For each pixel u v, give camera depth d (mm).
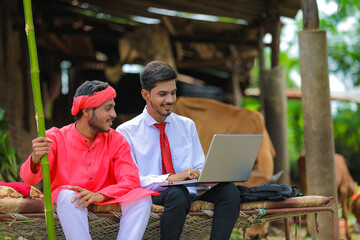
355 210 6477
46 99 9617
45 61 9344
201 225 3396
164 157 3602
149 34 8062
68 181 3156
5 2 7074
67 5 8109
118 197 3098
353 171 13945
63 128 3268
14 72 7297
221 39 8914
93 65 10539
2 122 5840
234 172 3311
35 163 2922
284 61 18141
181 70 11875
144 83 3512
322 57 4812
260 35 7953
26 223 3072
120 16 8328
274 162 6977
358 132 14320
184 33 8797
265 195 3465
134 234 3043
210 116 5766
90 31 8367
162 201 3252
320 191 4711
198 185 3371
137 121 3645
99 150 3270
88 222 3096
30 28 2811
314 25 4879
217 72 12070
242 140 3209
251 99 18000
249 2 7387
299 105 16344
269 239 5867
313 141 4766
